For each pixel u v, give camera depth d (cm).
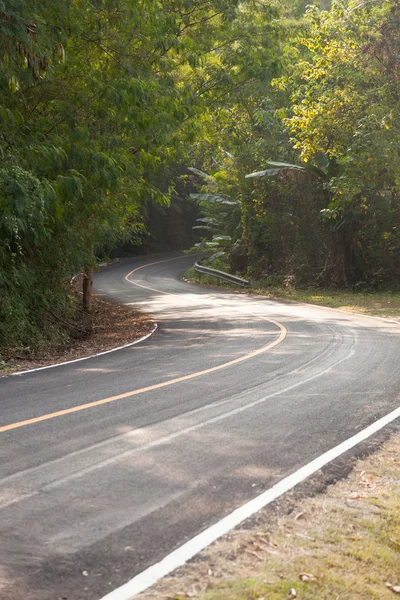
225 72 2292
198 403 864
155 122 1689
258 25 2342
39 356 1448
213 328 1830
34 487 538
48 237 1669
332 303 2658
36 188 1340
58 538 439
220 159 4112
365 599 371
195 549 421
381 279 3294
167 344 1524
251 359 1241
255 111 3706
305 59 3438
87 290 2498
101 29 1684
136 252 6400
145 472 580
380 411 839
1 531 449
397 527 476
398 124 2866
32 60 1236
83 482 552
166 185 6256
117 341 1673
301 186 3584
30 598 360
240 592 364
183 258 6041
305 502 516
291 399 897
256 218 3950
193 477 570
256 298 2961
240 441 689
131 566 399
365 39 2831
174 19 1820
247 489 543
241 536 443
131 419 773
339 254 3359
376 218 3266
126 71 1738
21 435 699
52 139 1528
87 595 364
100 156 1532
